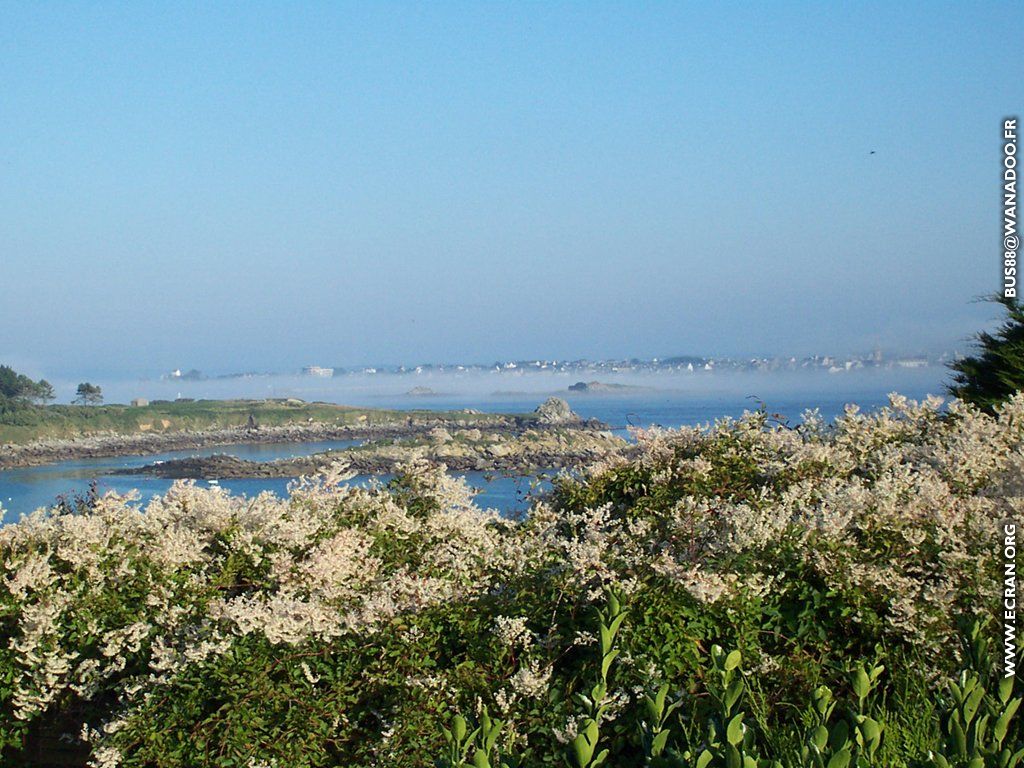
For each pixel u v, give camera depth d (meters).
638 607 5.41
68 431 91.12
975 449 7.00
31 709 5.34
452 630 5.56
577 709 4.97
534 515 7.51
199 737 5.02
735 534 5.97
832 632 5.58
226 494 6.89
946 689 5.07
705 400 166.62
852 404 8.57
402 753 4.96
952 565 5.62
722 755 3.80
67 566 6.04
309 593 5.84
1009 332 10.82
